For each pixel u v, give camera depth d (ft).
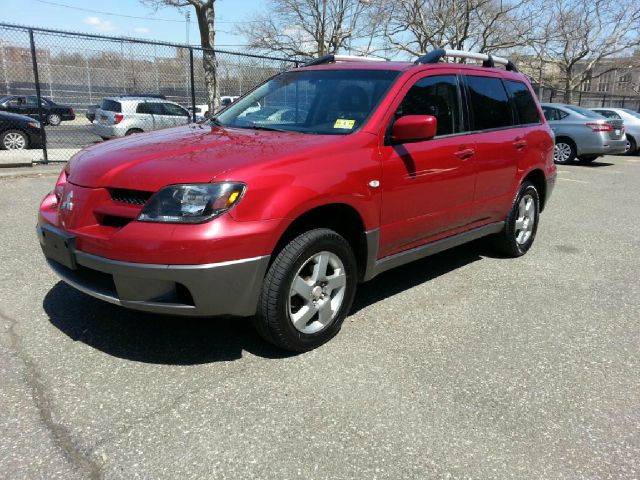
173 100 48.24
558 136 48.73
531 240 18.48
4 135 41.52
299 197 9.70
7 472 7.22
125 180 9.45
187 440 8.02
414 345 11.36
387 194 11.63
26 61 41.06
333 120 12.20
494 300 14.14
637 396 9.77
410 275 15.93
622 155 63.36
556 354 11.25
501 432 8.54
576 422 8.89
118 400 8.93
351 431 8.39
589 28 105.91
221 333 11.44
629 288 15.47
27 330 11.20
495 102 15.78
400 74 12.73
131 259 8.97
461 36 85.92
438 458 7.88
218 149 10.42
